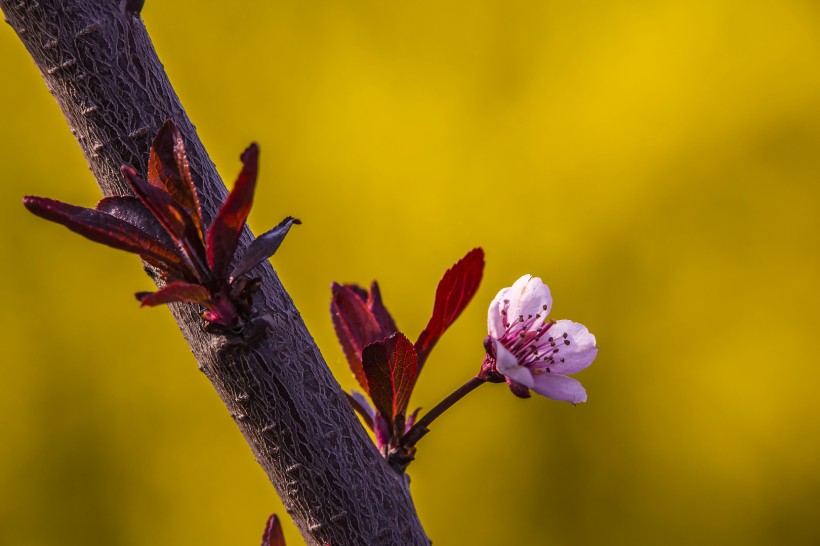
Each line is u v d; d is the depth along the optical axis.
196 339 0.63
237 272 0.61
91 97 0.63
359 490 0.63
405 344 0.63
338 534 0.63
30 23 0.63
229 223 0.61
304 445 0.63
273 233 0.62
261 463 0.63
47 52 0.63
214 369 0.63
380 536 0.63
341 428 0.63
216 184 0.63
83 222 0.60
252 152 0.60
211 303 0.61
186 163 0.61
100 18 0.63
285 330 0.63
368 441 0.63
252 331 0.62
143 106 0.63
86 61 0.63
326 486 0.63
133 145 0.63
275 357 0.63
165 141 0.61
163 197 0.61
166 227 0.61
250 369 0.62
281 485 0.63
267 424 0.63
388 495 0.63
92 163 0.63
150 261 0.61
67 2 0.63
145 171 0.63
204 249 0.61
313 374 0.63
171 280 0.61
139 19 0.63
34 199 0.60
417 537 0.63
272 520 0.62
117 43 0.63
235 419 0.63
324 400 0.63
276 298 0.63
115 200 0.61
